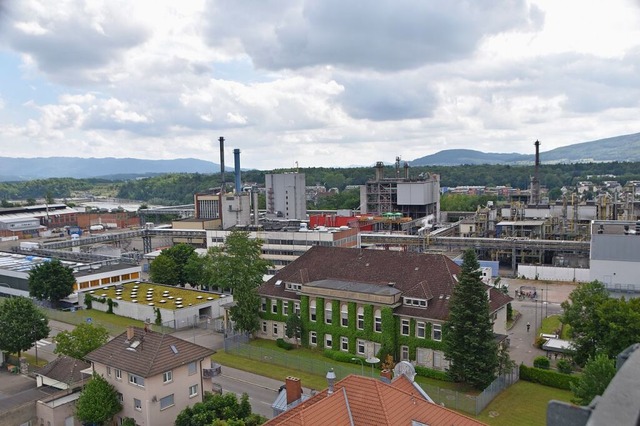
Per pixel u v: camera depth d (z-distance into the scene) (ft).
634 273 350.23
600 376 146.41
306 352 248.52
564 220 533.14
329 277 259.19
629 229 406.62
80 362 197.57
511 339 270.26
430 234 490.90
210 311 317.83
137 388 166.50
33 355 258.57
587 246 428.15
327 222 545.85
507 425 171.12
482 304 193.88
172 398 171.01
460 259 395.34
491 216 577.84
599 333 191.52
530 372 206.90
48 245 533.14
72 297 354.33
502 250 484.33
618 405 26.86
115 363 172.65
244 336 268.82
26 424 174.09
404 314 223.30
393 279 242.17
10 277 387.96
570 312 202.90
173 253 393.50
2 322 234.58
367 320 231.91
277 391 205.57
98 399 165.99
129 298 331.36
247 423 149.48
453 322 195.83
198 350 181.37
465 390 199.41
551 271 416.26
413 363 222.69
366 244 493.36
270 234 441.27
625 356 50.11
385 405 112.06
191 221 598.34
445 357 200.75
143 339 180.75
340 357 234.79
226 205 578.66
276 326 267.39
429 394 189.37
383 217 618.85
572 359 212.02
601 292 207.62
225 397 155.53
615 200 578.25
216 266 304.30
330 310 245.65
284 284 268.00
